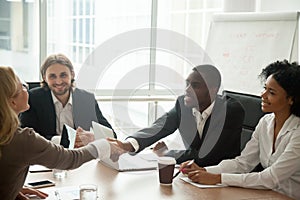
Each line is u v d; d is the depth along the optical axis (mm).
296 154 2064
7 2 4074
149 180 1990
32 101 2863
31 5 4141
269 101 2234
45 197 1718
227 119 2406
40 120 2844
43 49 4199
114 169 2139
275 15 3445
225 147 2395
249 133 2934
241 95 3191
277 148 2213
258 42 3562
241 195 1844
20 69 4207
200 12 4605
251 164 2303
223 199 1772
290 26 3314
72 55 4309
